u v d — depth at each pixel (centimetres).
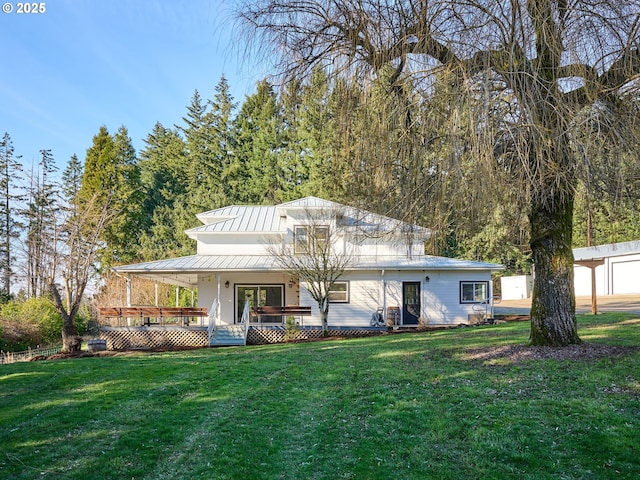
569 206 801
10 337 1734
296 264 1730
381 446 458
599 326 1152
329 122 758
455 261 1939
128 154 4581
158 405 662
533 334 834
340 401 626
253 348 1348
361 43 700
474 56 603
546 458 405
